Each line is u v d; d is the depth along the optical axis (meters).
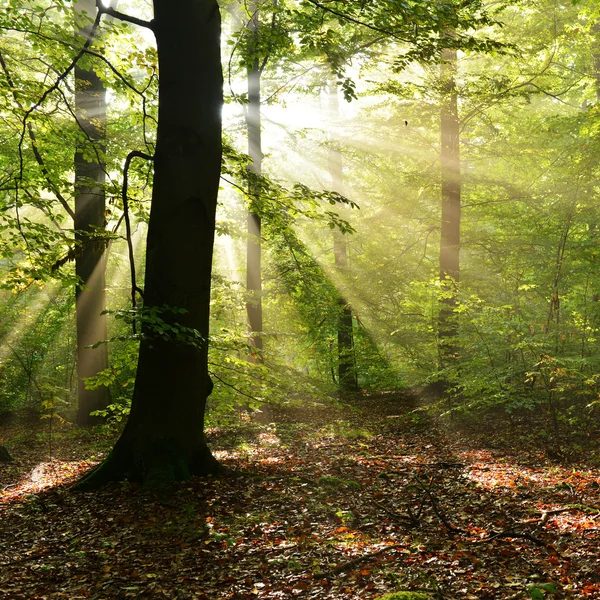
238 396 10.76
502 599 4.59
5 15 10.88
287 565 5.51
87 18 11.08
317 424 16.33
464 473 9.14
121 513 7.25
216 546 6.13
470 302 13.59
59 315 21.70
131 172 12.44
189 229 8.37
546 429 11.02
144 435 8.35
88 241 9.99
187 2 8.32
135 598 5.05
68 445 14.67
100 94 15.36
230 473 8.67
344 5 9.77
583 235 15.04
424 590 4.76
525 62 15.18
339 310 19.48
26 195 10.83
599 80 17.62
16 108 11.05
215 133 8.54
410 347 17.30
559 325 11.56
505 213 16.80
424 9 8.77
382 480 8.82
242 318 16.89
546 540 5.77
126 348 10.96
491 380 12.26
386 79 16.27
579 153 13.95
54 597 5.15
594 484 7.71
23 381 20.56
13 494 9.03
